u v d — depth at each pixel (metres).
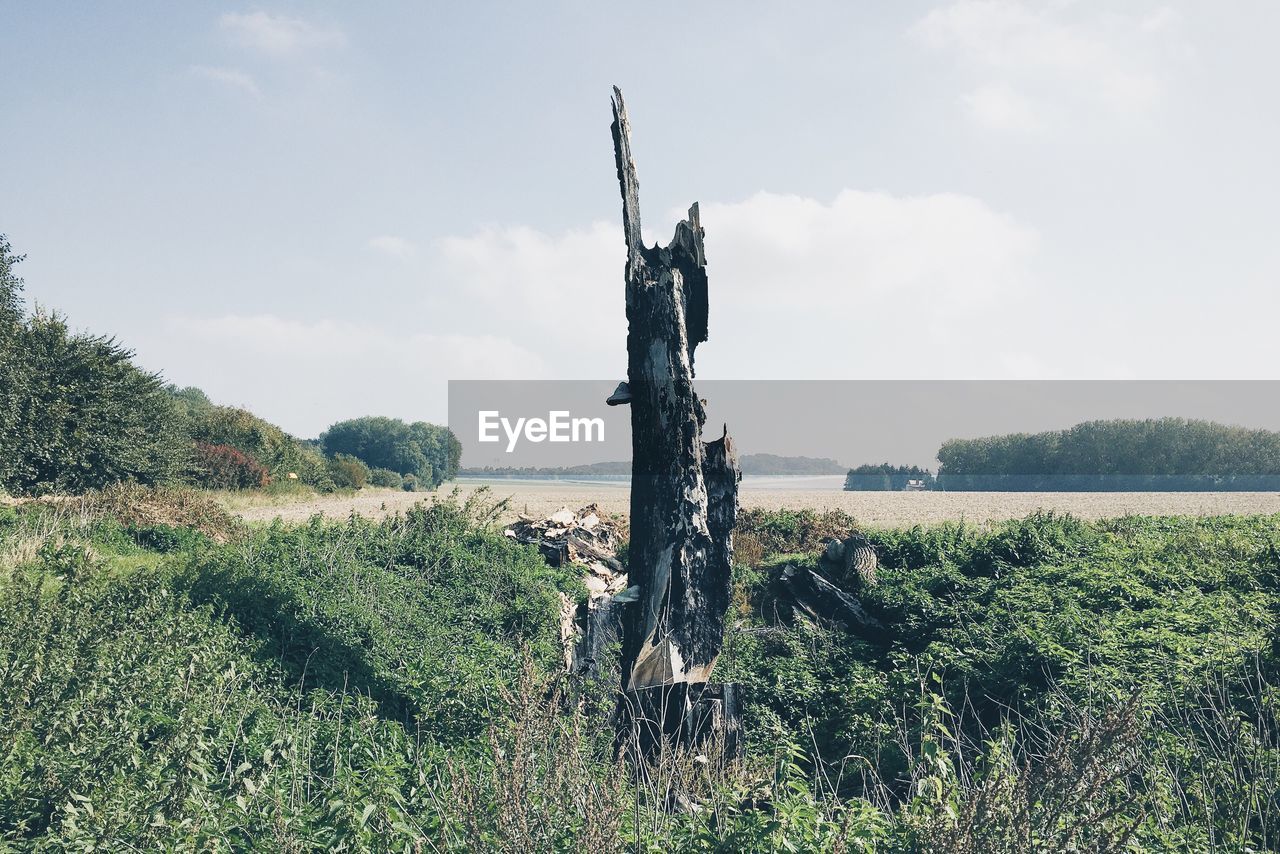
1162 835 5.34
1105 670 9.28
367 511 42.06
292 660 10.70
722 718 9.44
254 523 24.55
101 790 5.55
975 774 5.45
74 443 29.89
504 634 14.09
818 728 10.95
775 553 21.17
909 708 10.46
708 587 10.13
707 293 11.16
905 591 15.23
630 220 10.94
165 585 11.42
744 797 6.20
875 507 48.66
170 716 7.00
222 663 9.08
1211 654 9.28
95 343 32.19
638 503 10.35
